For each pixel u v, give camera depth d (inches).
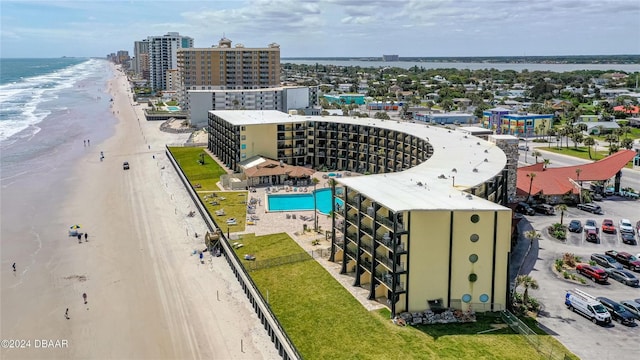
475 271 2684.5
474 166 3774.6
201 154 7170.3
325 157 6491.1
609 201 5157.5
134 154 7691.9
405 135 5428.2
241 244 3779.5
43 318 2942.9
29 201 5177.2
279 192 5364.2
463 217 2628.0
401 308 2696.9
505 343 2427.4
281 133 6378.0
